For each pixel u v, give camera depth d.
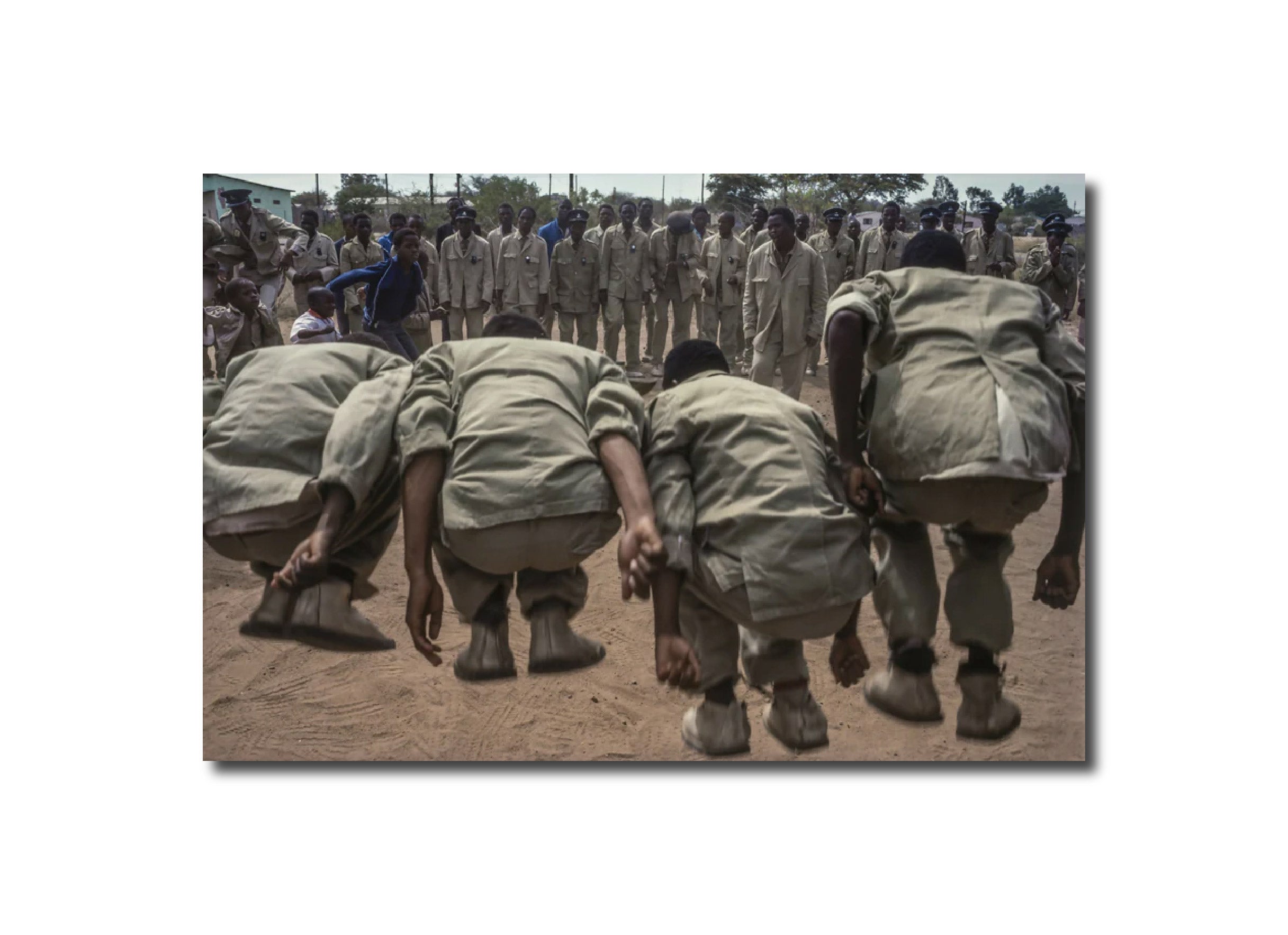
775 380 11.47
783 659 3.56
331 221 12.91
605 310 11.84
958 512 3.23
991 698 3.62
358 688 5.08
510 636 5.59
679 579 3.16
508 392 3.31
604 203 12.25
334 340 7.66
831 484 3.28
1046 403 3.20
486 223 13.28
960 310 3.34
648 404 3.59
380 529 3.68
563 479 3.15
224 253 9.37
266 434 3.35
